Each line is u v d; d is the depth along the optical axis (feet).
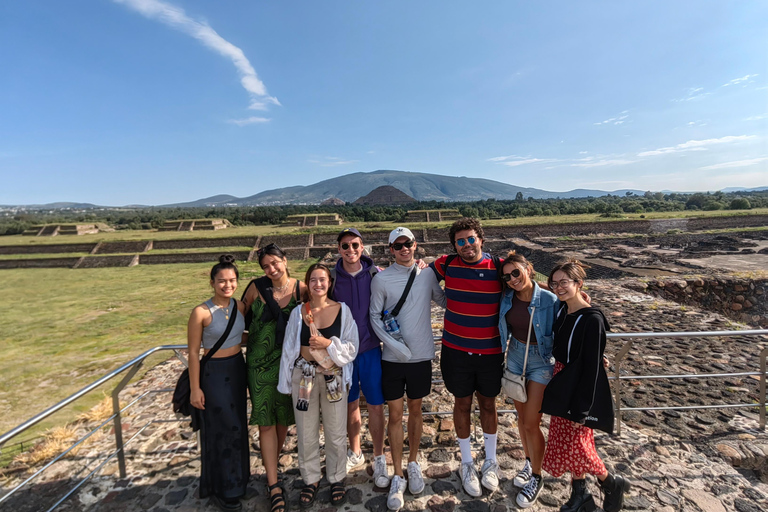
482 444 12.34
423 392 10.37
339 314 10.01
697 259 78.43
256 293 10.51
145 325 61.87
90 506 10.19
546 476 10.75
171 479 11.24
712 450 11.55
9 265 142.92
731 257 79.30
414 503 9.78
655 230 146.51
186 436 13.75
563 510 9.21
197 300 79.87
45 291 96.43
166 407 16.80
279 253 10.22
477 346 10.07
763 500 9.58
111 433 14.55
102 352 47.62
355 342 9.99
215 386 9.88
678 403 15.02
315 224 226.38
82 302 82.38
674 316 28.14
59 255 148.66
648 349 21.71
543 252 108.47
